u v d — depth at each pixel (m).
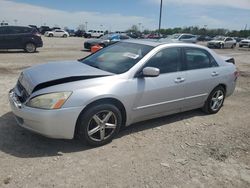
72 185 3.23
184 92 5.11
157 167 3.74
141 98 4.46
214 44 34.47
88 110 3.91
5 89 7.01
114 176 3.47
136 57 4.62
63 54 17.48
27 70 4.57
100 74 4.18
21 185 3.17
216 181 3.55
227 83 6.03
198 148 4.39
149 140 4.53
